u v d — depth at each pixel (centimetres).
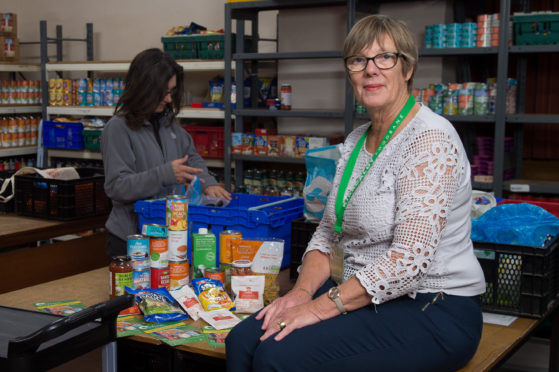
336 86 494
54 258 352
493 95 404
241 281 206
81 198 367
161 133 311
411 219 160
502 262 212
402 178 165
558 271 225
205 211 256
